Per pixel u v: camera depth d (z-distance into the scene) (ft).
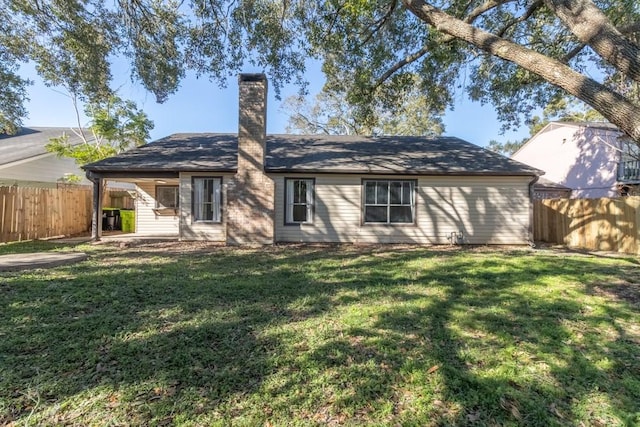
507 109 38.17
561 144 68.85
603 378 9.09
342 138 46.50
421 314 13.42
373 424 7.15
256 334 11.42
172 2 28.96
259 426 7.03
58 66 34.04
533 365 9.67
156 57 31.73
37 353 9.80
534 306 14.52
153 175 36.06
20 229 33.78
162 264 22.72
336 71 34.01
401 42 30.58
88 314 12.87
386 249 31.71
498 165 36.04
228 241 33.37
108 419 7.12
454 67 34.12
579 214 35.99
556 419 7.43
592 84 13.51
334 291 16.65
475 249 32.30
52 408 7.43
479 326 12.28
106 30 31.19
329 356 9.96
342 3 23.93
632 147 53.67
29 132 67.21
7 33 31.86
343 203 36.06
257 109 33.99
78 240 35.96
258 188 33.73
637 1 23.11
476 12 24.62
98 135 56.95
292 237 36.01
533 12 26.86
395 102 35.91
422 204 36.06
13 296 14.66
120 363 9.37
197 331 11.51
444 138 47.09
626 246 31.07
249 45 30.66
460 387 8.51
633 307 14.48
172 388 8.27
